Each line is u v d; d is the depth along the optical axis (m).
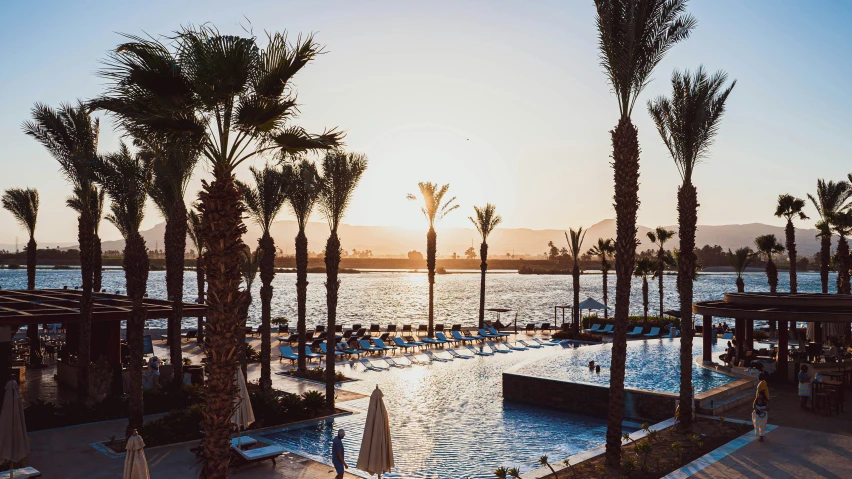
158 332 45.59
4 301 24.59
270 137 11.60
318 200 22.50
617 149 15.02
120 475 13.96
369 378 28.78
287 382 26.88
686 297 17.86
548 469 14.47
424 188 44.97
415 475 15.01
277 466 15.09
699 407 19.66
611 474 13.94
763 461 14.40
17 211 41.75
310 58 11.15
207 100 10.65
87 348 20.28
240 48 10.39
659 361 31.28
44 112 19.91
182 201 22.56
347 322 65.94
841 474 13.35
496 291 143.00
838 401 19.27
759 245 47.62
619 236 14.78
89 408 19.41
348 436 18.27
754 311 25.38
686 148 17.97
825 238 44.59
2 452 13.06
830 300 25.72
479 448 17.52
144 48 10.45
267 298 24.41
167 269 30.42
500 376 29.53
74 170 20.20
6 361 20.89
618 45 14.95
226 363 10.49
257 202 24.92
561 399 22.88
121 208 18.17
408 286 173.50
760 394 16.20
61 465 14.66
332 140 11.88
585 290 148.88
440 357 35.69
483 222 46.84
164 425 17.05
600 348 36.28
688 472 13.72
